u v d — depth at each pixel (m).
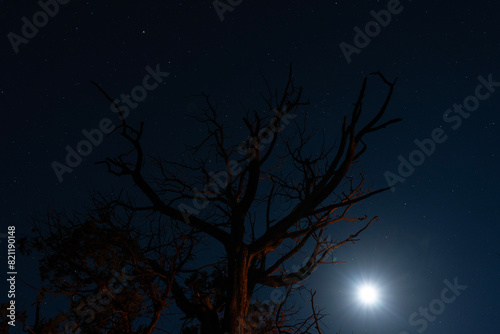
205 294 11.22
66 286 10.09
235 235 11.21
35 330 9.36
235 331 10.25
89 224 10.10
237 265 10.84
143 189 11.23
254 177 11.78
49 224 10.27
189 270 11.43
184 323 11.07
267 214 12.83
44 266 9.98
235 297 10.55
